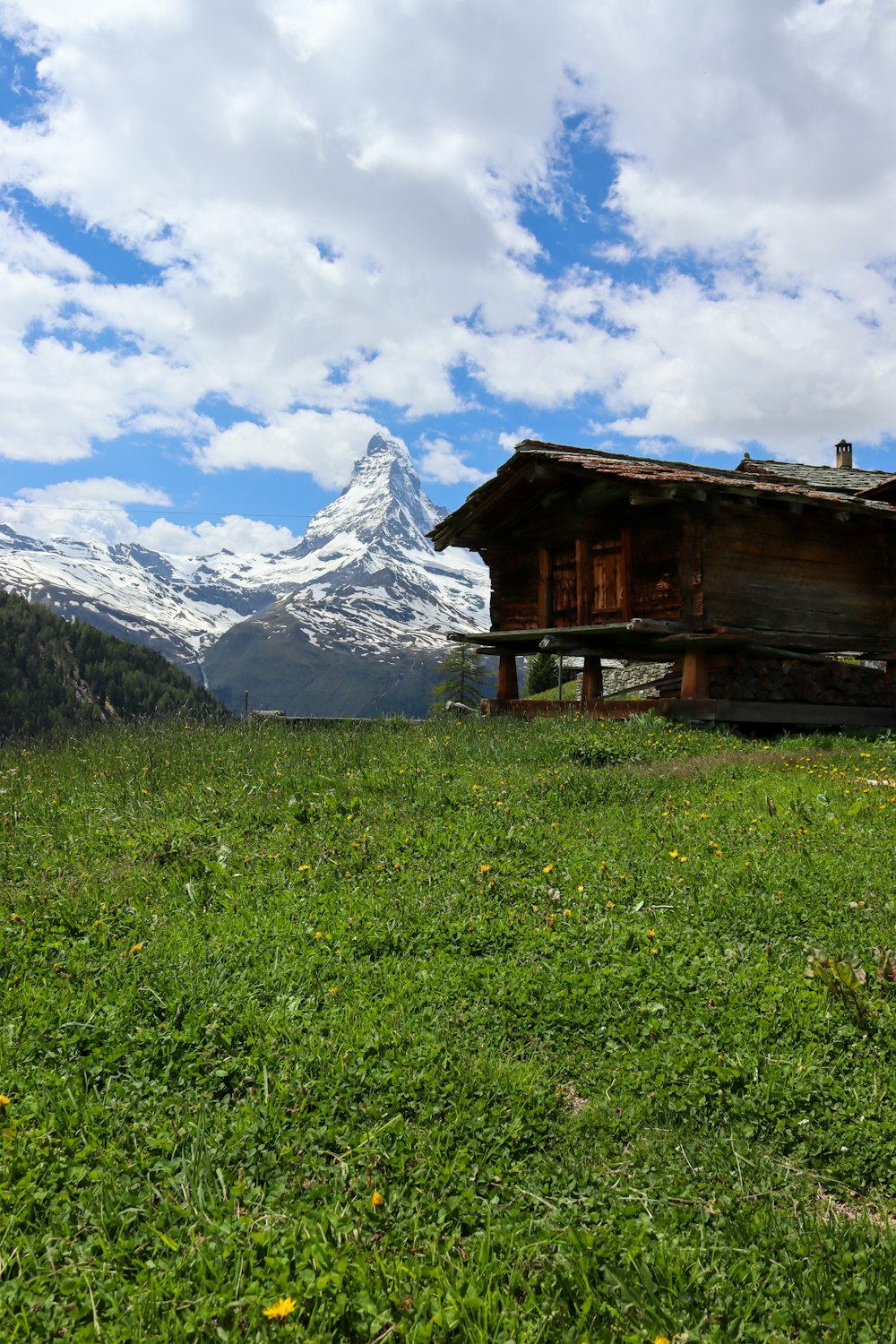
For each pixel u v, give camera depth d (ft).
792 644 51.44
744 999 16.53
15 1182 11.68
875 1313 9.71
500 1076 14.23
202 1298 9.71
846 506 50.52
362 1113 13.21
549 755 38.55
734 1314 9.74
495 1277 10.16
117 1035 15.16
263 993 16.72
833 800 30.71
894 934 19.06
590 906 21.08
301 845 25.86
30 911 20.76
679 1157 12.75
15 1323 9.40
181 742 42.06
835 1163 12.51
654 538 51.39
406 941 19.25
